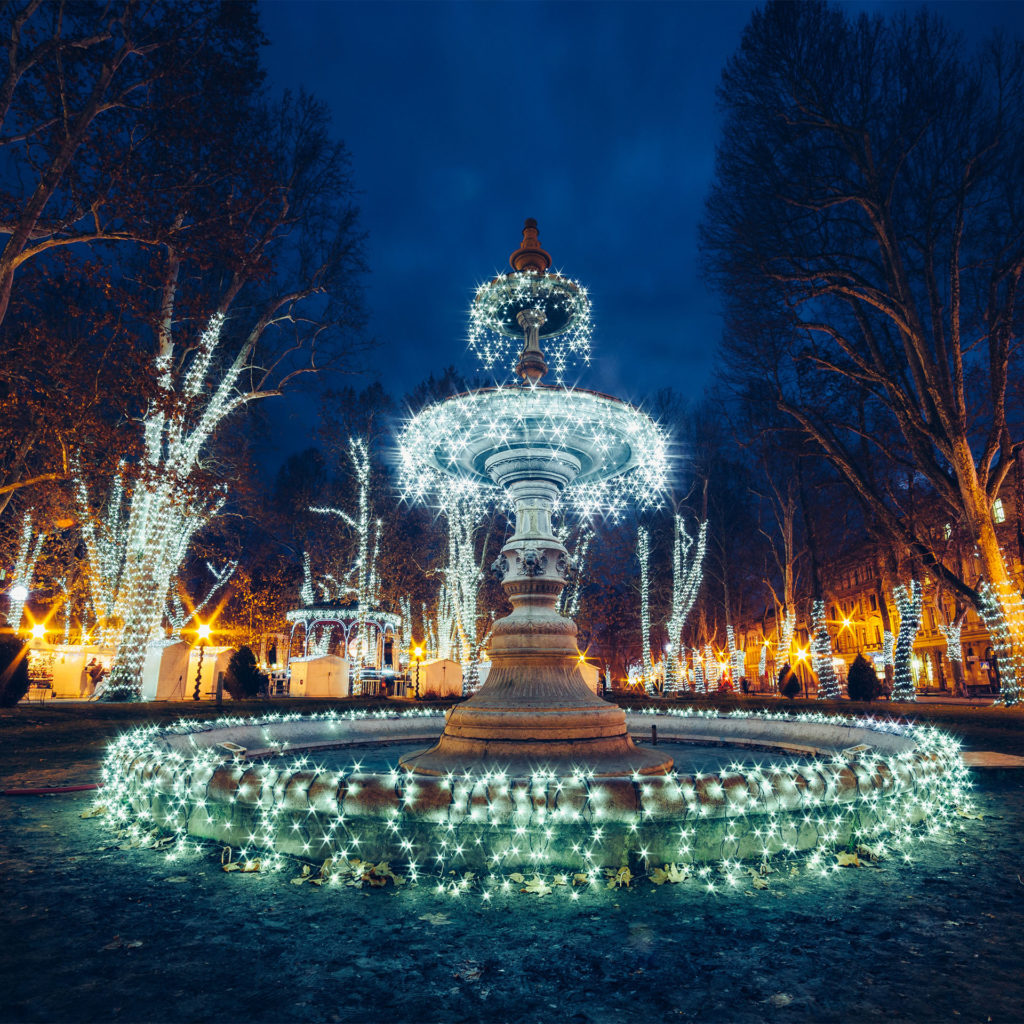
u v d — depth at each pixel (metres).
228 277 19.73
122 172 10.89
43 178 10.70
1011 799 5.94
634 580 35.53
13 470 15.75
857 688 21.33
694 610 42.97
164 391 12.64
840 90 15.66
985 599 16.17
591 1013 2.30
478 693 5.98
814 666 23.38
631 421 6.34
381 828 3.77
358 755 7.58
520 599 6.32
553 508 7.17
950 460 16.14
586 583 32.09
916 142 15.52
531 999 2.39
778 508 31.78
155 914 3.20
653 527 36.19
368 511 29.73
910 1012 2.29
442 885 3.51
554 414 6.00
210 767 4.35
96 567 20.39
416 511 34.53
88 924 3.07
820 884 3.58
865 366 17.23
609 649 41.22
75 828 4.86
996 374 16.50
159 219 11.35
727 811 3.79
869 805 4.27
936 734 5.86
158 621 18.58
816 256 16.53
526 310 7.27
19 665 13.91
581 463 7.04
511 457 6.49
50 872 3.81
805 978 2.55
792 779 3.99
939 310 16.19
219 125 12.32
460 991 2.45
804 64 15.75
